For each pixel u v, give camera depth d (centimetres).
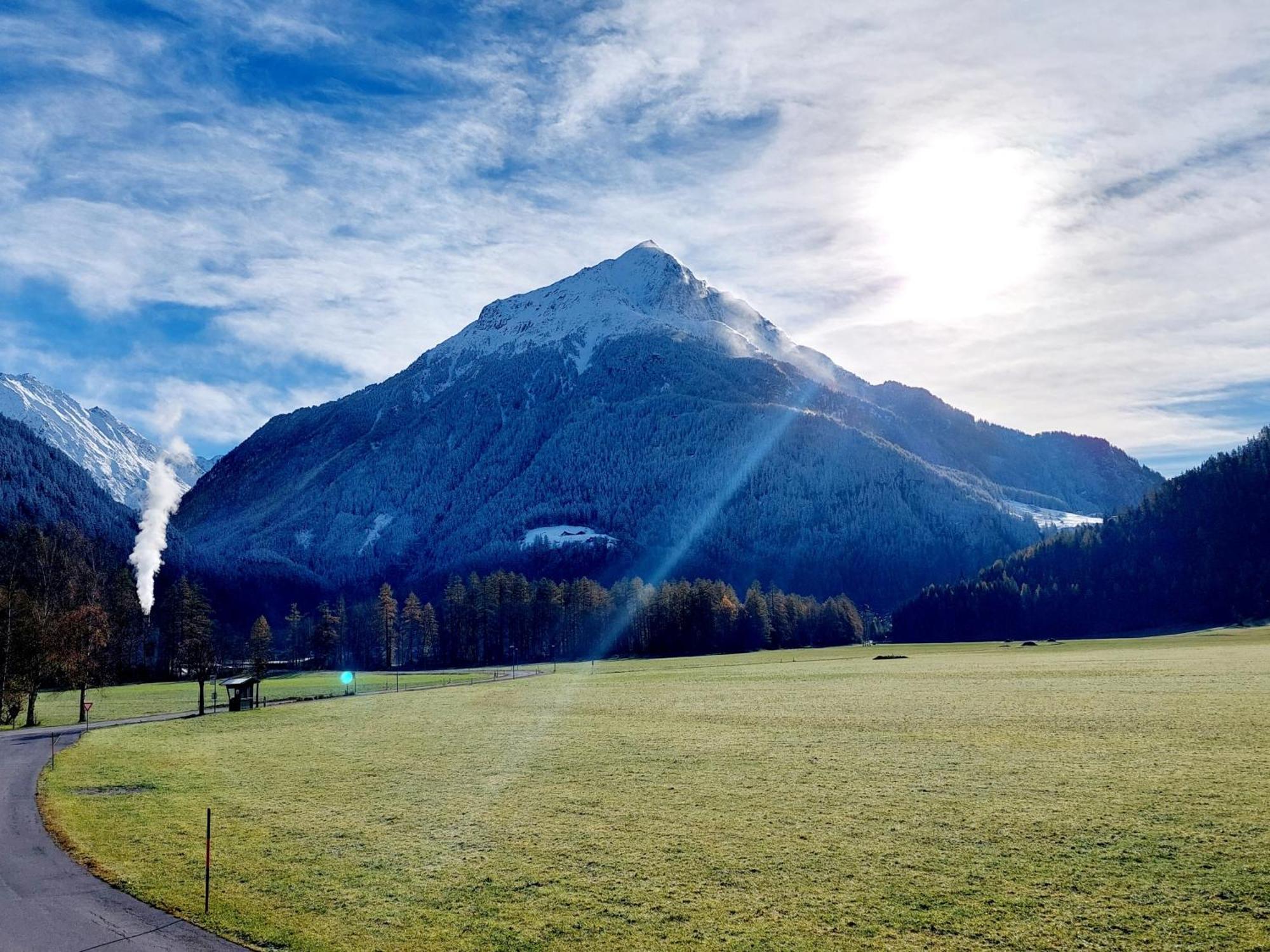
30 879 2391
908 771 3628
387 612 17700
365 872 2452
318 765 4253
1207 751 3709
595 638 18888
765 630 19650
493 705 7412
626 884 2322
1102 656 10750
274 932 2003
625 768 3953
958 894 2181
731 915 2089
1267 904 2017
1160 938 1880
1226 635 14888
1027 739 4294
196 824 3012
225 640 16950
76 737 5619
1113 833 2598
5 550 12256
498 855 2606
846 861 2455
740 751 4312
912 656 13588
